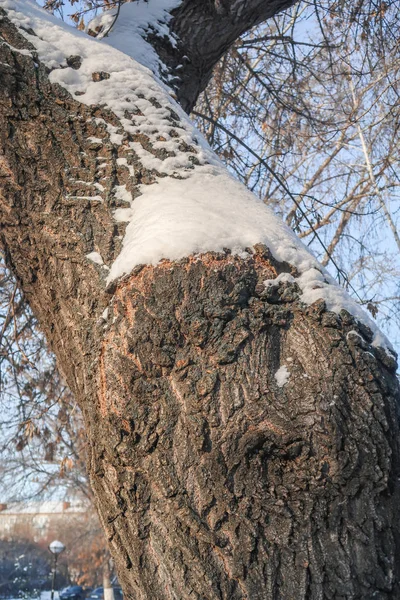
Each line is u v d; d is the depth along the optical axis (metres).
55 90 2.48
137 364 2.01
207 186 2.37
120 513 1.99
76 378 2.23
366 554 1.85
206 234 2.12
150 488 1.95
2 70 2.48
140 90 2.58
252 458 1.92
